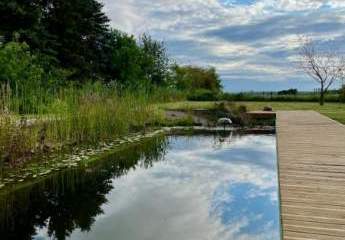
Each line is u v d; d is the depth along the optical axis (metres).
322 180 3.78
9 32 17.38
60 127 7.28
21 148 5.95
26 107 7.67
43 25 20.89
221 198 4.38
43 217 3.77
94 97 8.64
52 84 14.95
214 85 33.22
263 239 3.19
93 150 7.52
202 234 3.28
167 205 4.12
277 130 8.35
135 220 3.64
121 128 9.38
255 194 4.54
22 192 4.66
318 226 2.59
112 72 27.67
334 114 13.80
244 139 10.28
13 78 12.77
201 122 13.96
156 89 18.80
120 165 6.40
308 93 25.34
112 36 28.72
